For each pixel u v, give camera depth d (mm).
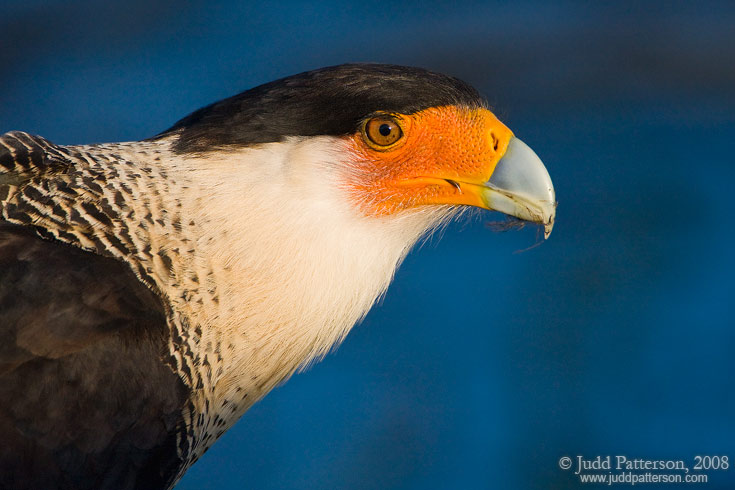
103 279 5719
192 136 6227
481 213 7422
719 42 15594
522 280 13453
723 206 14242
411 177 6680
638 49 15688
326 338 6520
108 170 6000
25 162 5930
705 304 13078
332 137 6367
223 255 6012
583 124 15266
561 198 14359
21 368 5438
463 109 6703
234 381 6176
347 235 6516
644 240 13820
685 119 15266
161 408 5805
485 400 12109
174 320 5883
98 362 5586
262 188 6145
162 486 6074
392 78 6512
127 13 15883
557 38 15742
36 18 15453
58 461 5484
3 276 5539
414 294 13305
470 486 11570
